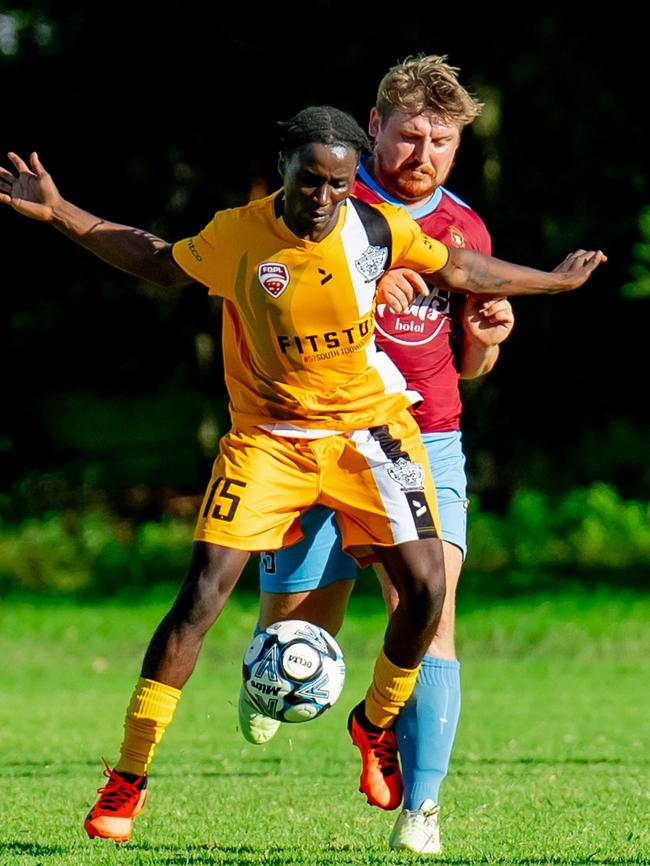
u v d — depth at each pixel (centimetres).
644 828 2170
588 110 8069
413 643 1934
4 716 3966
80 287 8981
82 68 8494
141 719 1842
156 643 1848
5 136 8644
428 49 7906
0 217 8781
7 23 8744
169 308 9025
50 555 7988
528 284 2070
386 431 1959
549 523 8300
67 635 6009
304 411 1936
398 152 2109
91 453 9494
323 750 3356
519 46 7925
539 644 5847
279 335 1897
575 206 8325
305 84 8125
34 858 1850
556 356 8925
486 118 7788
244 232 1891
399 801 2052
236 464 1920
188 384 9306
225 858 1864
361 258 1894
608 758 3125
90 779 2769
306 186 1811
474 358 2231
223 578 1856
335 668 1945
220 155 8494
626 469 9062
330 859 1866
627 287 7450
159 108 8450
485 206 8188
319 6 7962
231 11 8081
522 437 9156
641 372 9006
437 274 2012
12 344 9244
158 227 8750
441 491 2145
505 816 2305
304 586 2258
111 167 8650
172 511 9094
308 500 1942
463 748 3319
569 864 1825
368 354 1956
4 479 9369
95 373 9381
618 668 5312
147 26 8231
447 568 2112
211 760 3166
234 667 5425
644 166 8250
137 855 1888
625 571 7550
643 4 7856
